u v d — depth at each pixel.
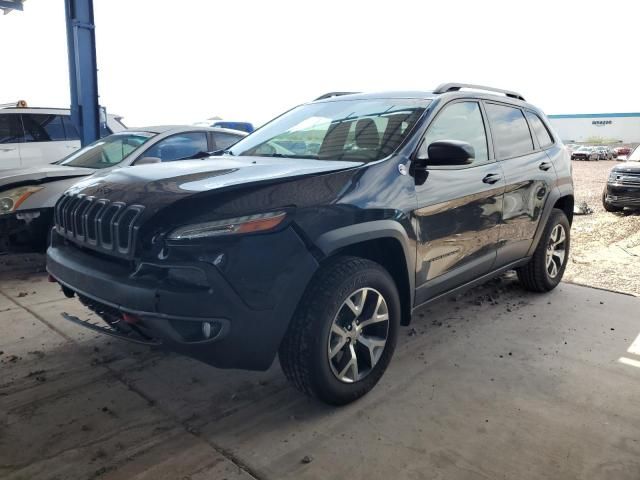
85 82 7.64
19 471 2.23
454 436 2.52
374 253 3.00
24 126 8.46
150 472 2.24
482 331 3.83
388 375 3.14
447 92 3.59
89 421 2.62
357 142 3.21
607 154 44.62
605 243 7.25
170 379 3.06
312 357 2.53
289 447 2.43
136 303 2.29
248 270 2.30
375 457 2.36
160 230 2.34
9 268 5.46
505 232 3.88
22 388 2.92
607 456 2.38
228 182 2.49
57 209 3.04
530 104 4.56
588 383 3.06
